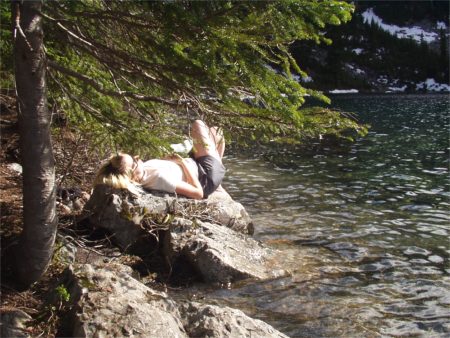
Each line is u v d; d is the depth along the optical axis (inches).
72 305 149.7
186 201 245.6
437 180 395.2
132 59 161.8
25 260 169.2
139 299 151.3
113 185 226.5
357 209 312.7
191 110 167.2
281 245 247.1
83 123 197.9
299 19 145.7
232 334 147.1
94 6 159.8
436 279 213.0
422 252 243.0
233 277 209.2
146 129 177.8
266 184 375.9
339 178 400.2
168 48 151.9
